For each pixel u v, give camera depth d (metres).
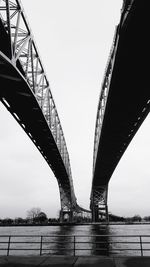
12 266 8.55
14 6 19.70
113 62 24.09
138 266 8.39
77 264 8.80
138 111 33.28
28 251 29.88
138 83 26.83
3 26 17.98
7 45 19.58
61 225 89.69
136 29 18.83
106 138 43.28
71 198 89.62
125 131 40.22
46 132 35.84
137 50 21.41
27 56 22.45
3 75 20.83
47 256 10.26
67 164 73.00
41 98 29.00
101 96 37.78
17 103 27.39
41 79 28.47
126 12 18.00
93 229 77.75
